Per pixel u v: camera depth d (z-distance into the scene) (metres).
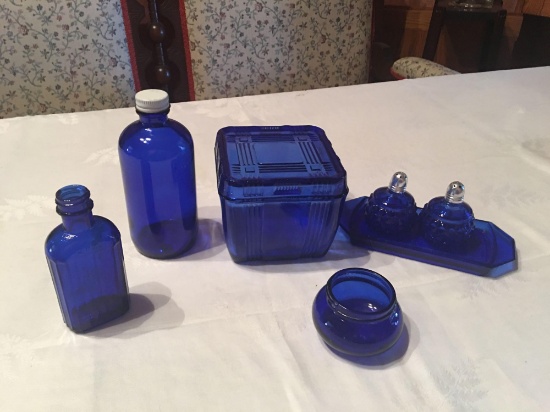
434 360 0.50
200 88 1.50
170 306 0.55
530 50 2.10
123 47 1.40
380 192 0.65
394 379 0.48
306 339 0.51
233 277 0.59
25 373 0.47
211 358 0.49
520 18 2.12
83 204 0.47
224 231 0.60
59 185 0.73
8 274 0.57
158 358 0.49
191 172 0.60
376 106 1.01
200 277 0.59
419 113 0.99
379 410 0.45
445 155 0.85
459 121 0.97
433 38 2.04
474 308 0.56
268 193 0.54
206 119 0.93
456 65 2.28
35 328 0.51
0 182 0.73
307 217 0.58
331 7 1.54
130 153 0.56
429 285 0.59
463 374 0.49
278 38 1.51
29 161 0.79
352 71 1.67
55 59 1.36
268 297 0.56
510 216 0.71
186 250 0.63
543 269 0.61
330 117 0.96
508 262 0.61
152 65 1.41
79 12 1.32
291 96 1.04
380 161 0.83
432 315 0.55
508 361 0.50
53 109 1.42
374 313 0.47
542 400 0.47
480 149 0.88
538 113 1.01
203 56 1.46
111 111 0.95
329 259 0.62
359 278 0.51
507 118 0.98
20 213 0.67
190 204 0.61
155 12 1.32
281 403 0.45
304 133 0.63
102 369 0.48
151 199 0.59
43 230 0.64
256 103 1.00
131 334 0.51
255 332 0.52
